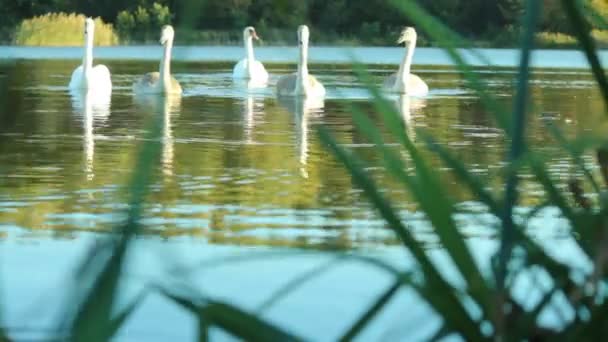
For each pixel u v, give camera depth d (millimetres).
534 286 3057
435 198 2744
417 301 7254
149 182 1975
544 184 3107
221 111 32531
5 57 2289
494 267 2801
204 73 56406
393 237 12148
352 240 12047
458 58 3051
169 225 13086
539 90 41406
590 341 2744
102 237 1969
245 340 2561
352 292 9375
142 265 8602
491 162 19562
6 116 2285
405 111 33188
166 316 8422
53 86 42812
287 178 17578
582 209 3309
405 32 42906
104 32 83688
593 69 2785
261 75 51906
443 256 9953
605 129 2592
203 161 19688
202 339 2551
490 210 2965
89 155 20234
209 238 12227
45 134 24172
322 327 8219
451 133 25812
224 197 15500
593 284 2613
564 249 6363
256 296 9180
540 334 2836
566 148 3047
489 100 3064
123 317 2555
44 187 16156
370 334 7465
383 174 17297
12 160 19375
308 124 28141
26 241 12062
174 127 26672
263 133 25344
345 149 2898
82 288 1947
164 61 40938
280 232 12695
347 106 2965
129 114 30422
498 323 2660
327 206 14719
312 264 10625
